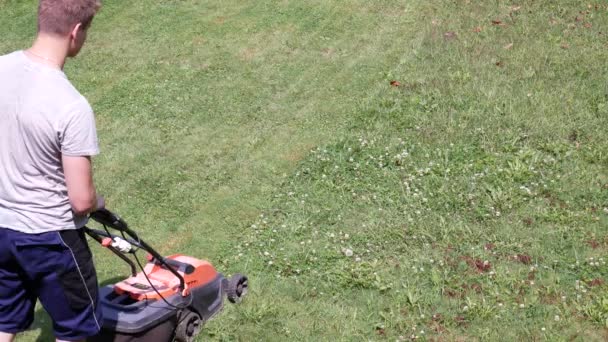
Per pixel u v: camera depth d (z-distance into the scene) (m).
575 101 8.12
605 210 6.29
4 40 10.38
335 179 6.98
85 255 3.84
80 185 3.59
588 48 9.34
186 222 6.48
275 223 6.37
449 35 9.90
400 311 5.20
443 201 6.49
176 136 7.98
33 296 3.92
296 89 8.90
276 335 5.01
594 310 5.06
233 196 6.83
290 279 5.61
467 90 8.49
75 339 3.93
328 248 5.98
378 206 6.54
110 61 9.77
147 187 7.04
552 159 7.07
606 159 7.03
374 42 9.95
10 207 3.67
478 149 7.32
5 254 3.72
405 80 8.88
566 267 5.61
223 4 11.21
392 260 5.81
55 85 3.59
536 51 9.33
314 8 10.94
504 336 4.91
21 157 3.60
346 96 8.67
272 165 7.31
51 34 3.64
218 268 5.79
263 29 10.44
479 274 5.56
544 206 6.40
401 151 7.37
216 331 5.01
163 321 4.59
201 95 8.84
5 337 3.89
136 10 11.12
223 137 7.91
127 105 8.67
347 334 5.00
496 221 6.21
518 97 8.26
